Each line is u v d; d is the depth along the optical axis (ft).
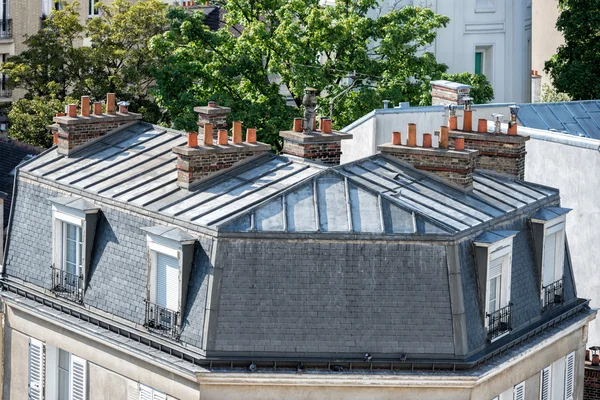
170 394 211.82
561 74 440.45
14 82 463.42
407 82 398.01
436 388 206.90
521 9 475.31
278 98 380.78
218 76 383.45
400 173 228.63
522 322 221.66
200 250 209.56
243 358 204.95
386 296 207.10
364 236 207.31
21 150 349.61
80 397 226.17
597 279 275.80
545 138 282.36
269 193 218.38
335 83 394.32
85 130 245.45
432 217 213.25
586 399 252.62
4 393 240.73
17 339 237.45
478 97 407.85
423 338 206.59
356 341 206.08
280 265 206.90
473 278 211.82
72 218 227.20
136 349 213.66
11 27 527.40
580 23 436.76
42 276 233.96
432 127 311.47
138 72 453.99
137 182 229.04
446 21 408.46
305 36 389.19
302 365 205.05
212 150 224.33
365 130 310.45
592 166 274.57
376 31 399.44
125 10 488.85
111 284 221.66
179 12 392.06
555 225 229.45
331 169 221.25
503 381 216.74
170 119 452.76
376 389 206.39
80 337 224.94
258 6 401.49
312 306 206.39
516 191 232.73
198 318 207.62
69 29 467.52
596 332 277.23
